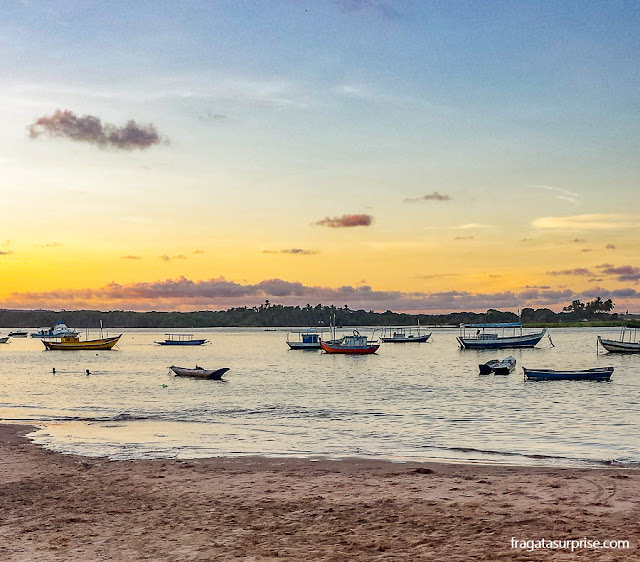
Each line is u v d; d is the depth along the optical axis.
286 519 17.31
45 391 66.31
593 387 65.81
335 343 147.25
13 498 20.22
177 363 119.56
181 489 21.25
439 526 16.19
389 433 36.56
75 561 14.15
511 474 22.92
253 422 41.47
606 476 21.88
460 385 70.69
